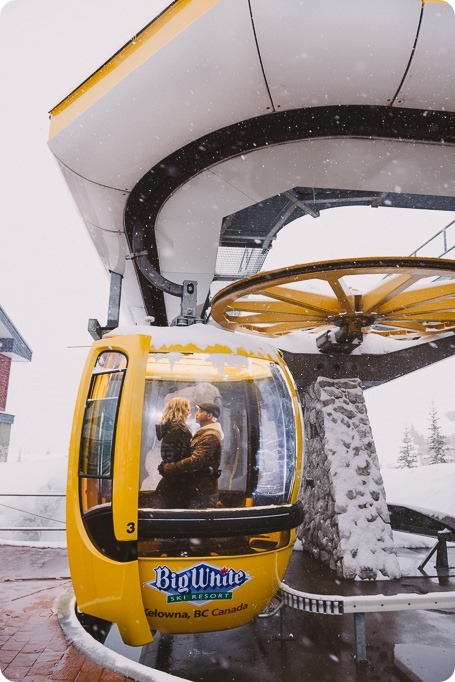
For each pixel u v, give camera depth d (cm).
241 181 663
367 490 737
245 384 466
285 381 451
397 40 517
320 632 577
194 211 720
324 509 761
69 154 657
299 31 508
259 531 380
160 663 503
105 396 390
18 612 438
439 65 535
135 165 641
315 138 598
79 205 767
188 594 370
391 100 561
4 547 793
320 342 825
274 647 536
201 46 529
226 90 554
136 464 352
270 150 614
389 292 614
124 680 300
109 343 399
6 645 356
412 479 1523
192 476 407
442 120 587
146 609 372
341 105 569
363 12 503
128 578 349
